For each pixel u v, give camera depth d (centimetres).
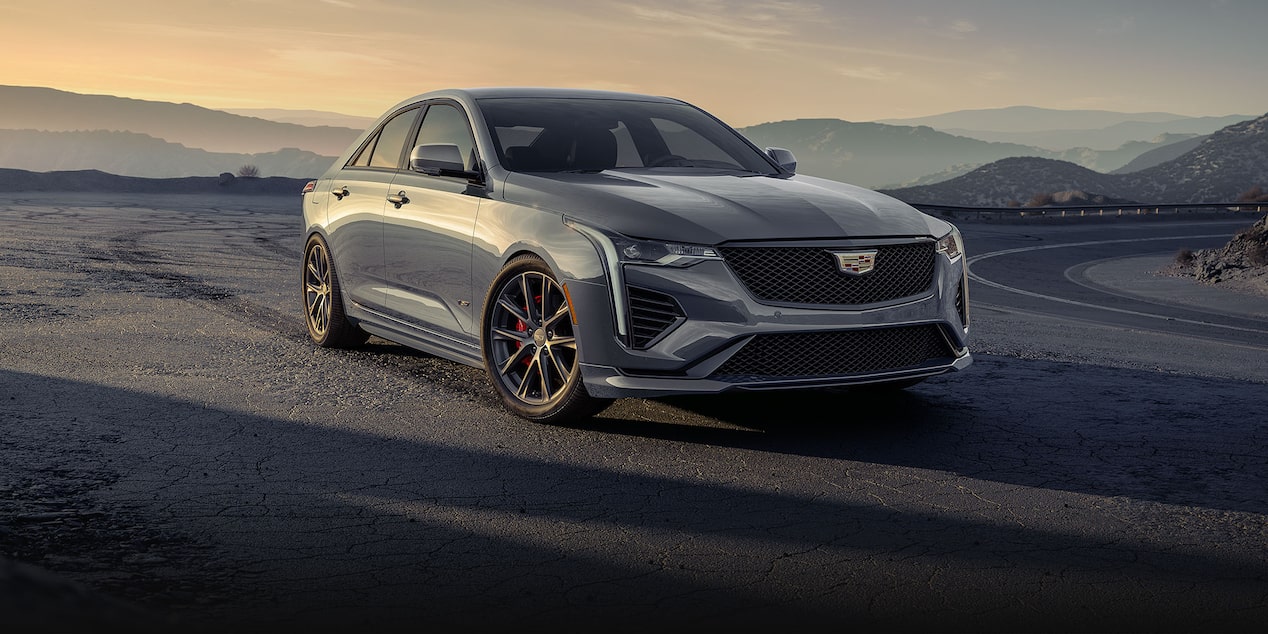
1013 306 1841
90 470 386
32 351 636
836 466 424
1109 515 363
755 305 445
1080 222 6462
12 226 2005
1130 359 789
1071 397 587
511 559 305
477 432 471
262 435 453
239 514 341
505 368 504
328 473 396
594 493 379
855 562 308
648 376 448
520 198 503
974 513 363
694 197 480
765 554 314
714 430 483
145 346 673
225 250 1683
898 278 475
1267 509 374
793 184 529
